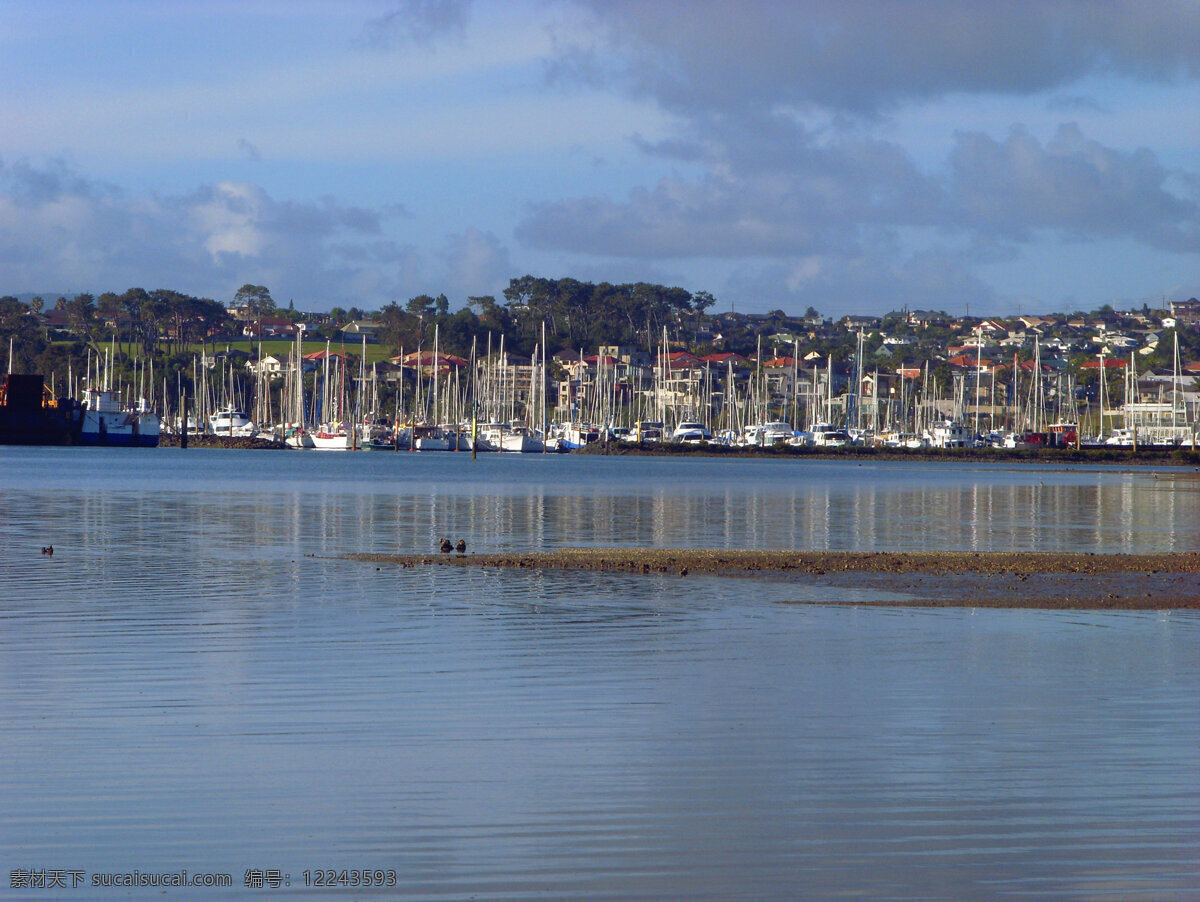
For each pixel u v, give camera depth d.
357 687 49.41
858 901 28.69
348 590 78.88
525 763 38.91
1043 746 41.03
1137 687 49.84
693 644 59.44
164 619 66.50
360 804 34.91
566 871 30.33
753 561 95.25
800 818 34.06
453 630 63.25
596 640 60.38
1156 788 36.66
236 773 37.62
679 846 31.94
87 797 35.31
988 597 76.56
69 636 60.91
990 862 31.00
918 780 37.38
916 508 178.75
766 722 44.06
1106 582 84.44
